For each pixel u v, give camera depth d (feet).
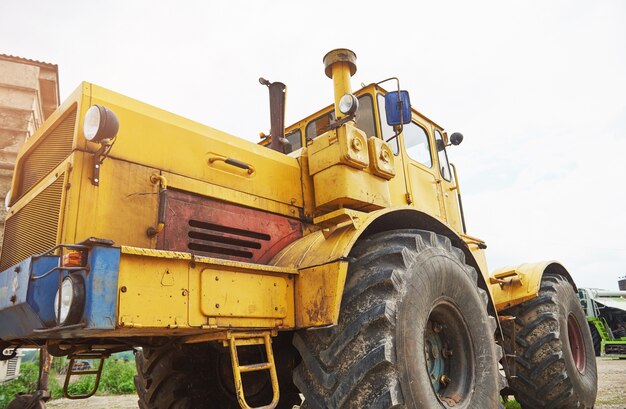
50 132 8.98
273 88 13.10
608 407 16.76
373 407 7.50
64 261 6.28
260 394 11.23
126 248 6.46
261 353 10.96
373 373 7.76
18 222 9.18
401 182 12.69
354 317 8.29
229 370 11.53
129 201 8.07
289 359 11.27
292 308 8.62
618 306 48.93
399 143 13.08
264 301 8.15
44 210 8.18
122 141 8.27
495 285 15.26
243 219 9.58
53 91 28.48
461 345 10.09
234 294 7.71
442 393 9.57
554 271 17.37
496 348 11.03
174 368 11.06
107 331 6.48
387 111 11.32
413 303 8.64
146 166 8.46
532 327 14.37
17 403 11.88
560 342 14.17
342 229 9.07
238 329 7.74
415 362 8.23
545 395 13.83
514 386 14.42
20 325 7.02
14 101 26.16
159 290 6.76
